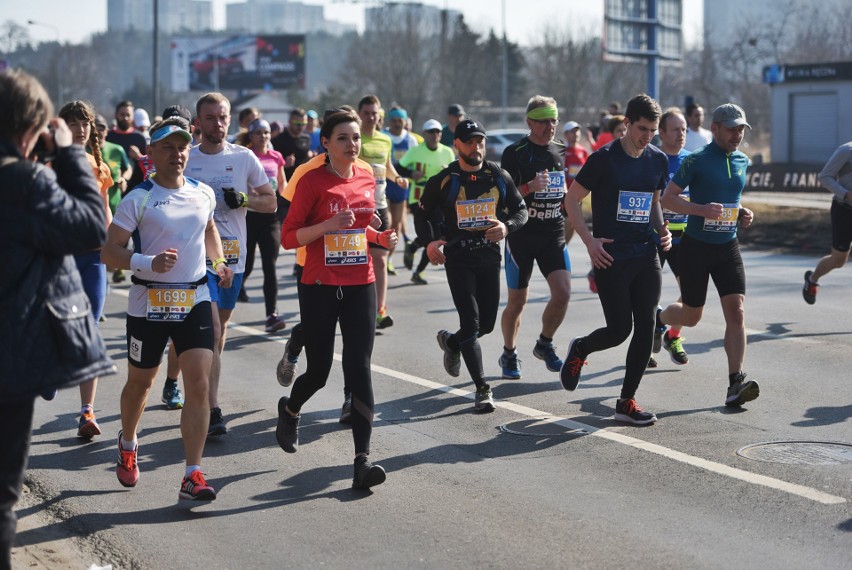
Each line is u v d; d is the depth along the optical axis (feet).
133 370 24.35
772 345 41.29
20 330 16.06
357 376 25.27
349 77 414.21
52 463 27.89
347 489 25.17
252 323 49.21
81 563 20.89
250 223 46.34
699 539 21.38
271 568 20.48
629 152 30.22
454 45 372.58
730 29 496.23
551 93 336.49
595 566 20.15
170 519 23.36
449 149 61.82
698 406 32.17
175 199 23.97
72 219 16.35
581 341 31.40
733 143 32.04
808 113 154.20
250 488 25.40
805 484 24.58
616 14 167.32
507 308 36.14
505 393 34.53
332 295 25.64
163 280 23.80
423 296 56.85
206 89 440.45
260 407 33.47
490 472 26.20
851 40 288.92
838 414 30.94
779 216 93.20
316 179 25.93
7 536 16.21
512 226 31.86
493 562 20.48
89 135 30.96
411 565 20.45
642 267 30.40
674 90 334.24
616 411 30.68
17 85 16.12
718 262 32.65
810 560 20.15
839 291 55.31
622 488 24.70
